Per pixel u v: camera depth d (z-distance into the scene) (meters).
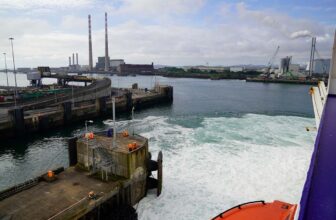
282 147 36.00
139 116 66.12
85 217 17.22
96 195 18.28
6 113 52.59
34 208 16.95
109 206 19.14
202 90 135.50
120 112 72.25
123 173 21.08
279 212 14.39
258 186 25.14
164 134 44.22
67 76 118.94
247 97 105.50
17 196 18.36
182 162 30.80
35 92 82.06
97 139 24.16
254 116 63.34
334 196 8.38
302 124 52.84
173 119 59.56
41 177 20.80
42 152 38.94
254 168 28.97
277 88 150.38
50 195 18.48
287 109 75.81
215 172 28.08
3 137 44.97
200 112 70.56
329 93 23.75
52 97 69.69
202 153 33.81
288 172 27.92
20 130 46.62
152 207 21.77
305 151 34.28
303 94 117.62
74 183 20.23
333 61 23.05
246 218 14.03
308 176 8.84
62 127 54.75
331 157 10.92
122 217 18.98
